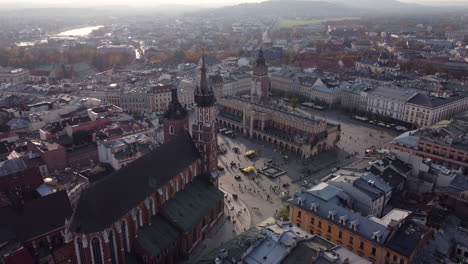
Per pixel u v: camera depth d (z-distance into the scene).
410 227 121.69
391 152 184.50
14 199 128.25
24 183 153.12
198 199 153.25
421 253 115.94
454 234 127.38
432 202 151.62
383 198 145.88
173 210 141.00
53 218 129.88
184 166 152.50
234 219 163.88
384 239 116.75
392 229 117.94
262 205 175.12
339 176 155.00
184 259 138.50
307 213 135.38
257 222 161.88
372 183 147.12
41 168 186.88
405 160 175.88
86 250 110.75
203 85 159.00
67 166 196.50
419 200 157.50
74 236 110.88
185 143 160.00
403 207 149.62
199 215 145.25
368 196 139.00
